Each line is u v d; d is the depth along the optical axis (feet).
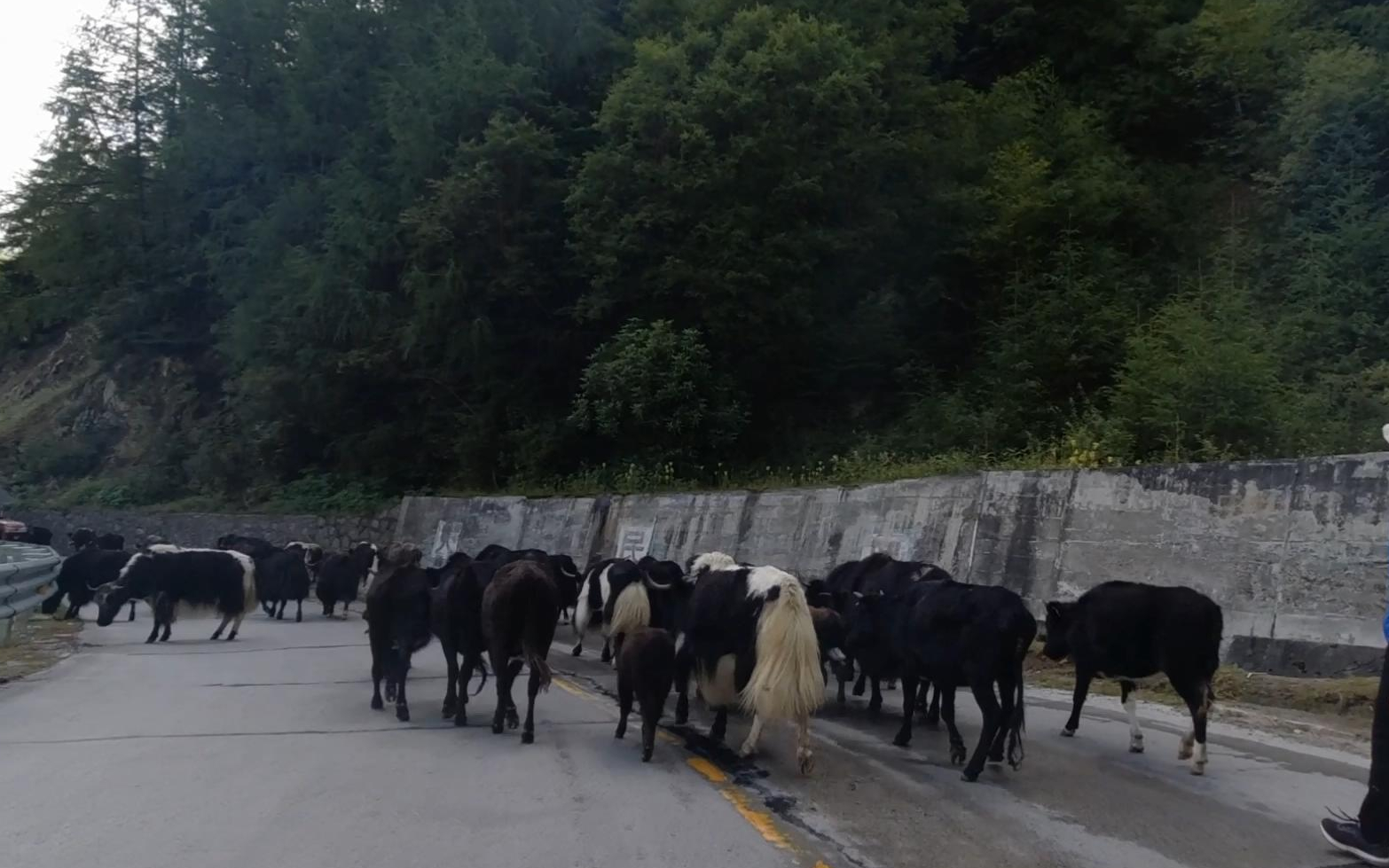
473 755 30.09
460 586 34.73
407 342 95.40
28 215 133.08
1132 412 55.72
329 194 109.09
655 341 79.82
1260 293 71.20
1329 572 38.32
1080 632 31.65
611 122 83.56
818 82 78.38
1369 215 72.23
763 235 80.28
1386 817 21.29
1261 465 41.52
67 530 122.01
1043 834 23.21
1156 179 89.97
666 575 42.24
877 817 24.39
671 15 96.58
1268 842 22.80
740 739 33.01
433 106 96.48
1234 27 91.66
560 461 94.43
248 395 115.24
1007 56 105.40
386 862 20.54
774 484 72.69
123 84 130.62
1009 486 50.83
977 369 77.71
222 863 20.42
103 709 36.68
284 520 106.32
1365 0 95.55
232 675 45.01
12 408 160.56
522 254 90.99
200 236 128.06
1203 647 28.73
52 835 22.07
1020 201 81.30
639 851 21.44
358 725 34.40
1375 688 34.53
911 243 84.94
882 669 35.96
